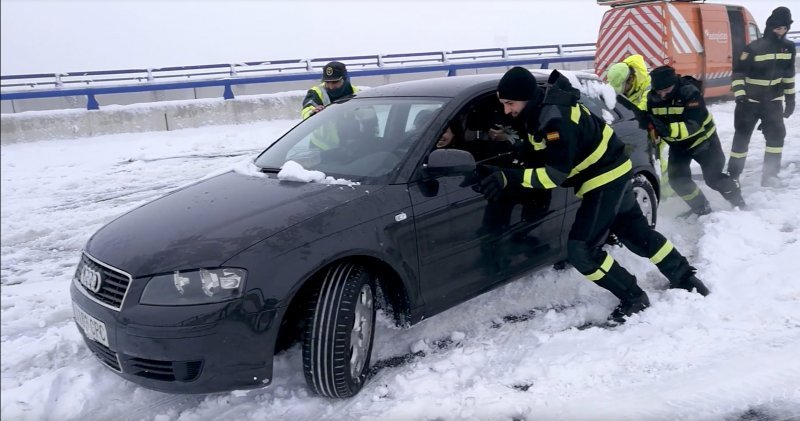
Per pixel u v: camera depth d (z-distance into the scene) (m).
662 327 3.47
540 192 3.84
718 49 11.35
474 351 3.40
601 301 3.95
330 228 2.95
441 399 2.96
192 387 2.71
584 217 3.64
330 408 2.97
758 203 5.40
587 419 2.73
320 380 2.91
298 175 3.47
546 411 2.81
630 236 3.91
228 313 2.66
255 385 2.78
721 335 3.31
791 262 4.00
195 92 13.43
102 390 3.21
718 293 3.78
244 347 2.71
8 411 3.07
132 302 2.74
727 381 2.91
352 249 2.95
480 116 3.81
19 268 5.39
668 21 10.57
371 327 3.15
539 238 3.89
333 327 2.87
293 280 2.77
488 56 15.69
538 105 3.37
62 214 7.02
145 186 8.21
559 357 3.23
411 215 3.21
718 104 11.98
